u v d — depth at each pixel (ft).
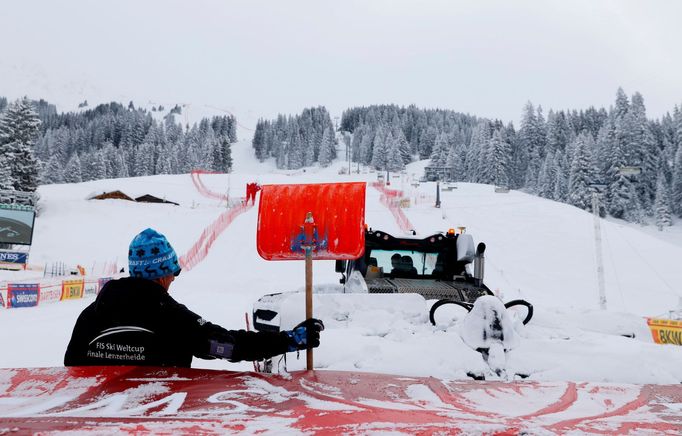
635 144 345.72
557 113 443.32
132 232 151.94
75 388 5.72
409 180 380.58
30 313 49.19
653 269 117.60
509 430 4.25
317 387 6.32
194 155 490.49
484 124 388.57
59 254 128.57
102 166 419.33
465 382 7.38
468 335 8.87
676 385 7.93
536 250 133.49
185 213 178.81
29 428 4.17
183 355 7.39
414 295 11.80
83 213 171.63
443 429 4.26
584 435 4.53
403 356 8.43
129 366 6.84
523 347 8.90
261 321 11.30
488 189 267.80
